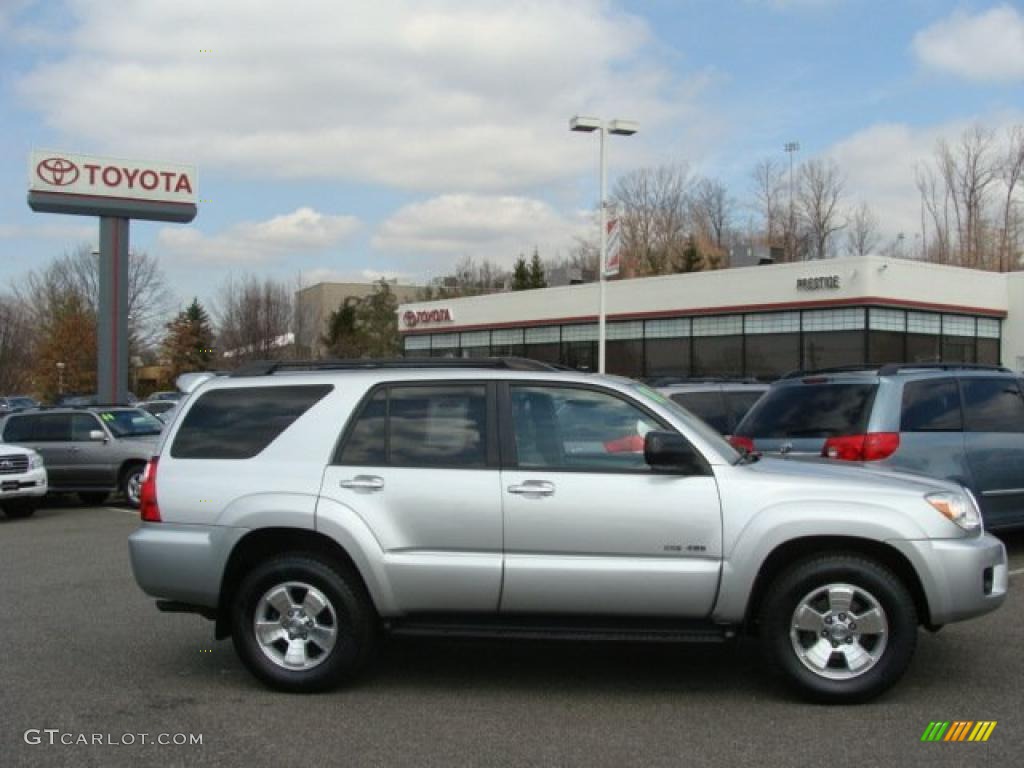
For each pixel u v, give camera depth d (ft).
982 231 193.77
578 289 136.26
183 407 19.85
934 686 18.92
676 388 40.98
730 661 21.04
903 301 103.55
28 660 21.40
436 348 166.09
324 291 290.15
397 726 16.99
